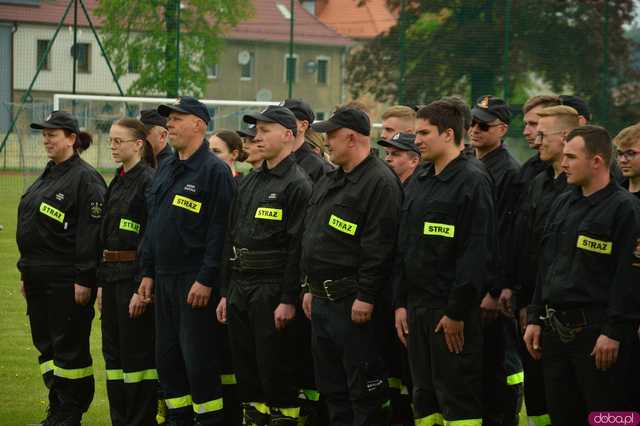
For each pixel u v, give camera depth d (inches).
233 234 313.3
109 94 1359.5
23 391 396.2
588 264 249.4
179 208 318.0
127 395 335.6
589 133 251.1
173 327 322.7
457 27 1300.4
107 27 1348.4
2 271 681.0
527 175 320.2
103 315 341.7
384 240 282.2
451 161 275.7
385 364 294.7
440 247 271.3
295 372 309.7
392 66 1352.1
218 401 322.7
